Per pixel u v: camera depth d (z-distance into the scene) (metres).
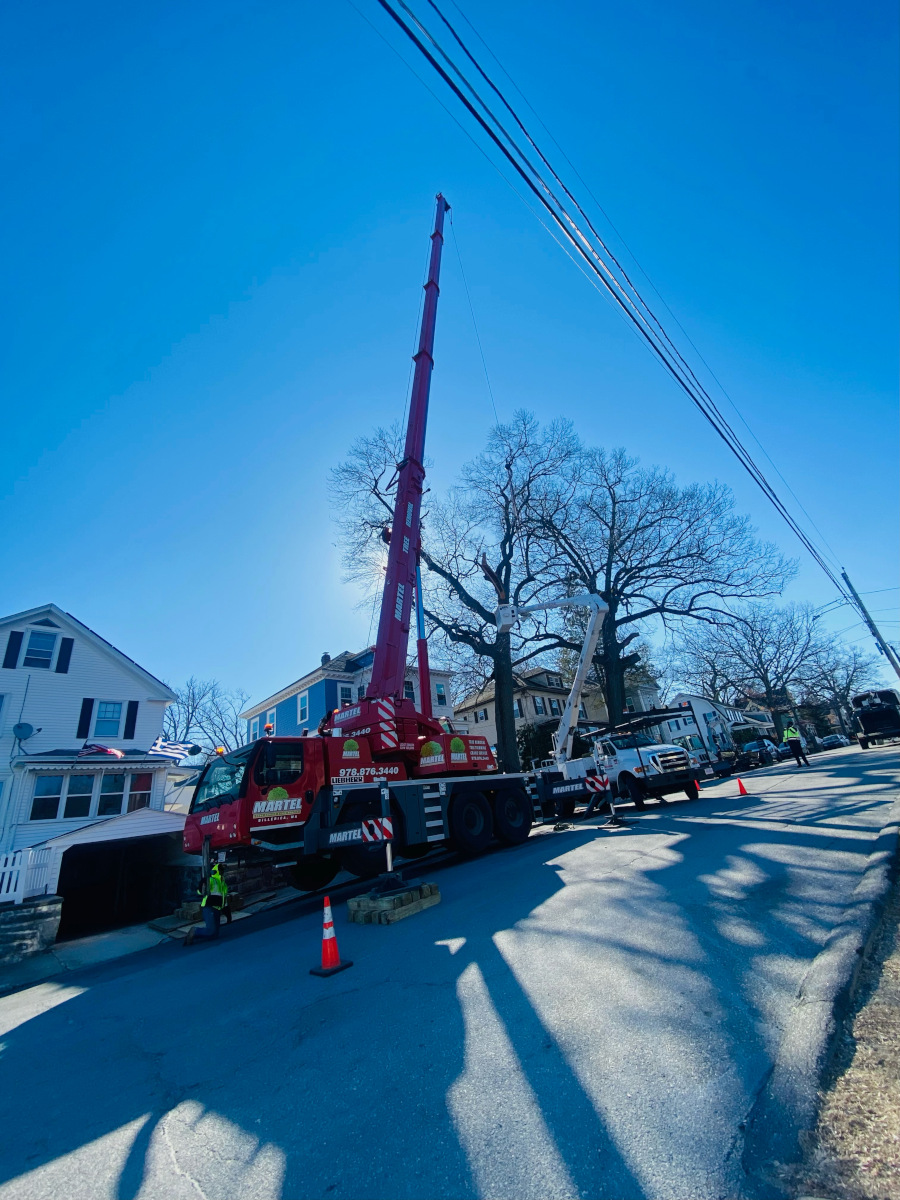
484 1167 2.48
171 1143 3.08
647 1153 2.42
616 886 6.80
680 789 15.53
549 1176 2.36
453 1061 3.43
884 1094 2.61
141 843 20.14
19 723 19.45
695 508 28.94
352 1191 2.46
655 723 17.06
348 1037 4.02
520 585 28.77
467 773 12.71
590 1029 3.54
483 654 27.11
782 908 5.21
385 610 11.95
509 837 12.69
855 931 4.29
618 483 30.22
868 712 31.69
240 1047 4.23
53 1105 3.81
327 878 12.23
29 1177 2.96
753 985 3.82
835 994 3.42
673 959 4.41
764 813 10.72
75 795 19.55
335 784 9.97
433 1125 2.84
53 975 9.63
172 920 12.16
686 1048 3.17
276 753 9.45
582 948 4.95
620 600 29.66
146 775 20.88
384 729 11.00
